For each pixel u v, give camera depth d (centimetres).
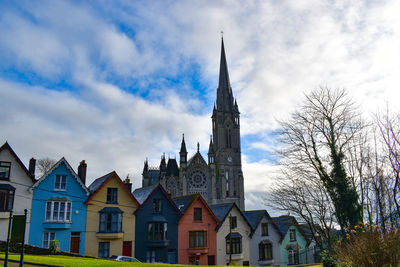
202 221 4597
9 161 3597
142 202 4256
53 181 3753
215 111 14312
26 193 3588
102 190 3972
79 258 2727
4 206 3447
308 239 5622
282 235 5309
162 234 4166
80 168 4250
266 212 5281
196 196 4644
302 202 3222
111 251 3838
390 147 2720
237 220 4950
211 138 13250
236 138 13788
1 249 3019
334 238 3059
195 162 11944
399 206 2530
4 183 3516
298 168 3281
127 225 4003
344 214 3020
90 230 3794
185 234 4391
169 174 12150
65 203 3725
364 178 2903
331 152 3172
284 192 3312
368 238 1673
